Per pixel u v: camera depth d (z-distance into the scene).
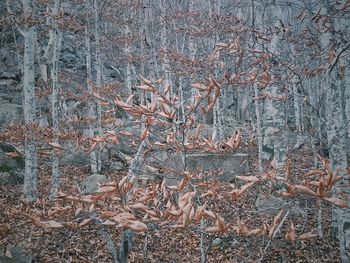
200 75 8.73
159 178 4.99
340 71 4.84
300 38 5.26
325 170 2.72
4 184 10.54
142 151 3.66
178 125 3.28
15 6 14.04
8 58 22.64
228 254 6.12
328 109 5.16
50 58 18.00
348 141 8.28
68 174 11.27
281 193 2.77
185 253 6.30
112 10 17.02
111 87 10.51
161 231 6.68
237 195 2.84
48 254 5.76
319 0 4.68
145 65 21.50
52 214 2.92
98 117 9.45
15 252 5.21
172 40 20.64
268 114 8.84
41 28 17.94
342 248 4.65
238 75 4.08
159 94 3.08
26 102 8.83
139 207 2.61
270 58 4.73
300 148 10.70
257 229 2.87
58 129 8.29
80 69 23.20
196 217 2.51
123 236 3.57
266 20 6.74
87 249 6.18
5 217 3.64
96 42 13.13
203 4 19.30
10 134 7.14
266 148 11.39
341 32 4.46
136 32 19.38
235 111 24.28
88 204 2.97
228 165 8.71
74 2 13.72
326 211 8.12
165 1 15.41
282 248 6.00
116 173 8.58
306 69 4.92
